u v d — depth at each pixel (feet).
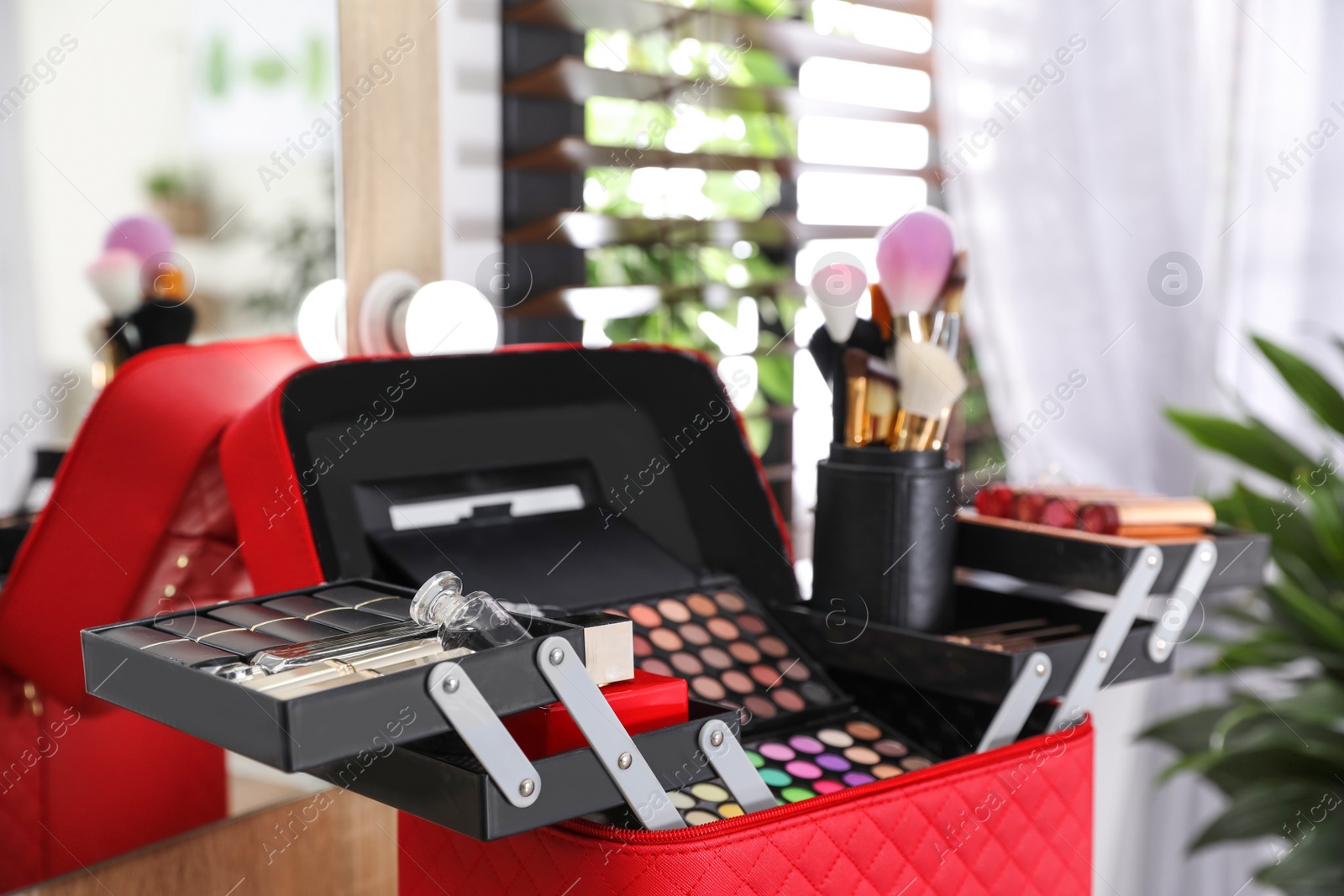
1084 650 2.58
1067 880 2.51
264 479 2.43
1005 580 5.36
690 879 1.91
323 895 3.26
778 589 3.10
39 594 2.61
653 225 3.95
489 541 2.72
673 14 3.78
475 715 1.66
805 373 4.66
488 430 2.84
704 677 2.73
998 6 4.58
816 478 2.93
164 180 2.81
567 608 2.67
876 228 4.64
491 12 3.60
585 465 3.01
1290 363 4.66
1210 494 5.39
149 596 2.72
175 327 2.84
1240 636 5.60
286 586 2.42
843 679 2.97
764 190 4.72
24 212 2.56
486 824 1.68
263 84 2.99
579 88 3.61
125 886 2.83
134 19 2.73
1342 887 4.39
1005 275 4.74
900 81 4.88
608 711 1.82
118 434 2.65
